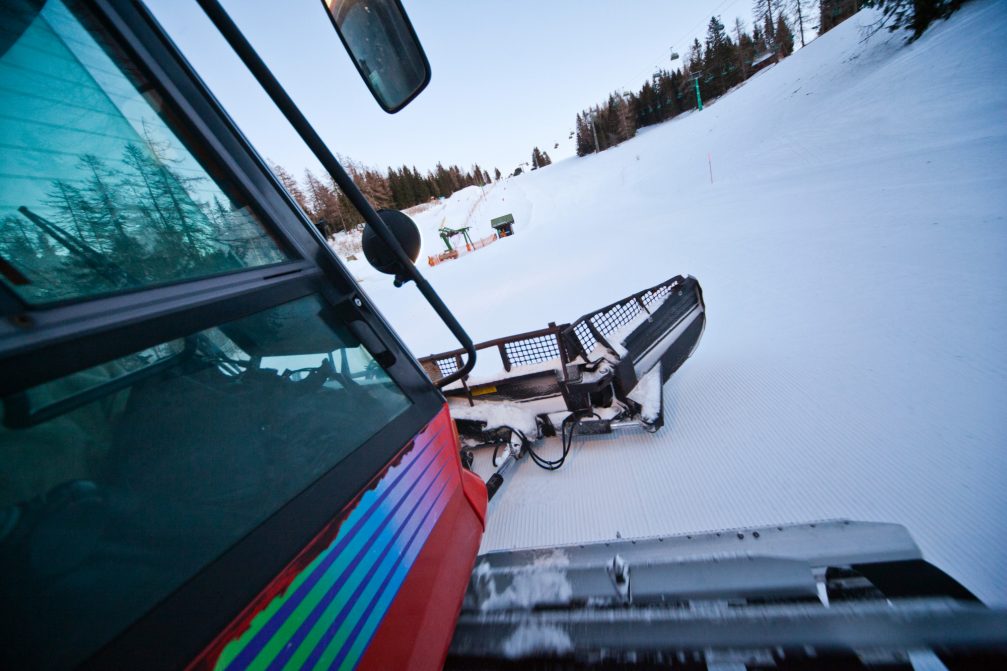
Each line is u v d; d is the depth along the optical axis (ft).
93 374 2.11
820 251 16.02
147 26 2.58
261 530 2.50
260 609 2.31
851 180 24.95
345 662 2.71
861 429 6.81
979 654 2.62
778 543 3.84
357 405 3.51
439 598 3.68
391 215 3.69
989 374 7.07
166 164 2.64
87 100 2.31
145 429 2.28
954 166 19.58
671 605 3.52
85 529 1.97
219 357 2.71
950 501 5.22
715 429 7.84
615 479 7.27
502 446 8.79
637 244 28.68
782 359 9.64
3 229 1.96
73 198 2.21
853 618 3.02
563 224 57.98
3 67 2.06
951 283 10.36
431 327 24.88
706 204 35.35
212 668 2.03
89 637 1.81
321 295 3.47
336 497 2.97
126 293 2.26
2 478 1.79
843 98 48.34
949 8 45.65
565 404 8.05
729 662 3.05
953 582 3.05
